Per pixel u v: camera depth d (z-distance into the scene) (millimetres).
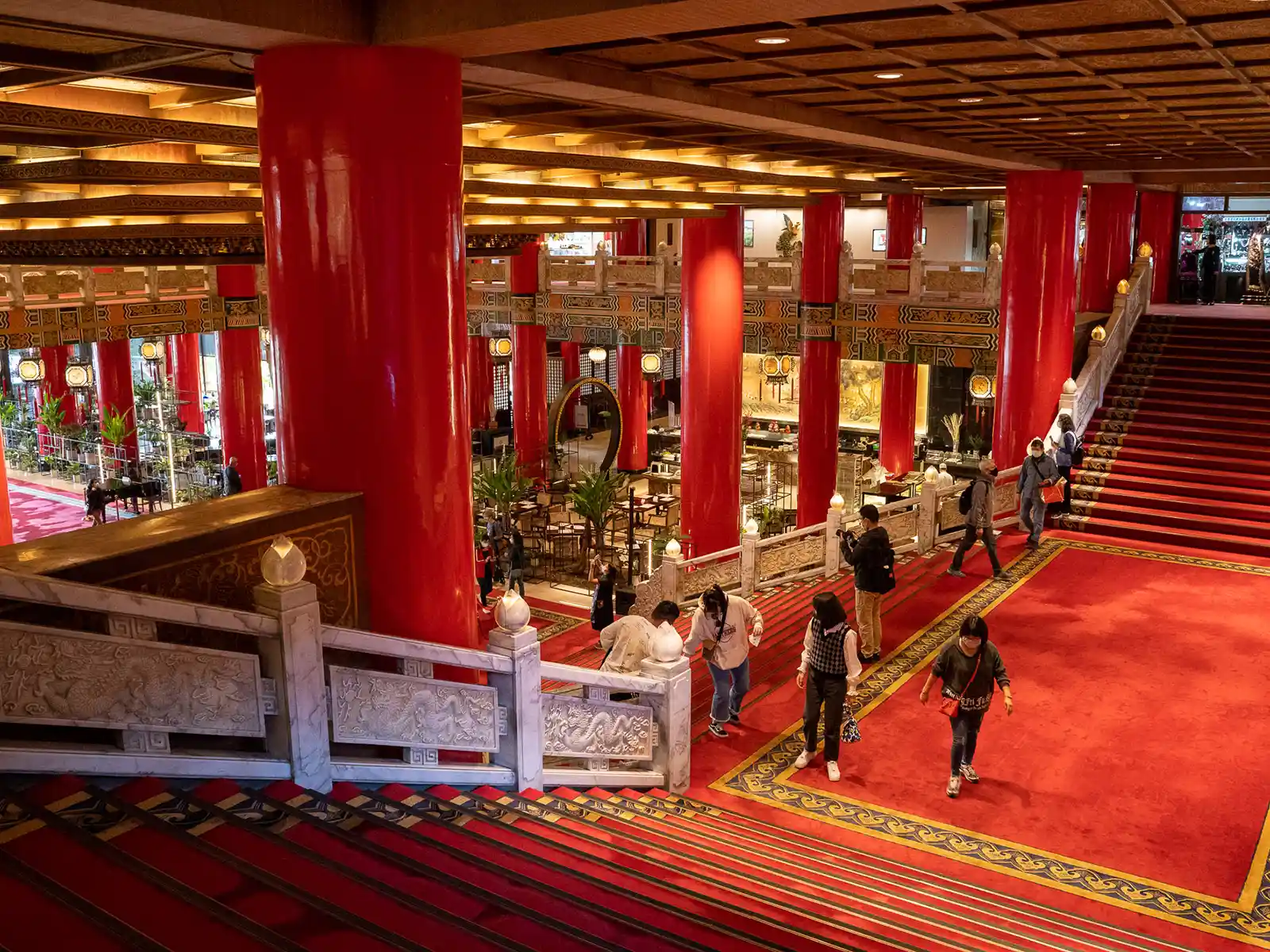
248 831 4699
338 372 6586
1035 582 13695
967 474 29531
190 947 3600
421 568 6891
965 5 6500
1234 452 16500
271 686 5465
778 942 4773
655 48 7742
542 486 27375
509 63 7539
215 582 5832
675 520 24266
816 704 9039
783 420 36344
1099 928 6633
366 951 3721
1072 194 17500
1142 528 15461
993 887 7230
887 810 8422
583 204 16953
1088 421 18234
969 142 14492
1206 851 7730
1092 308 24328
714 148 13781
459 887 4516
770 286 23078
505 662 6785
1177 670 10875
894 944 5355
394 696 6094
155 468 28250
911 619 12555
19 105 7297
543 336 28609
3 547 5391
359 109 6320
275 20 5781
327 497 6535
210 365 39469
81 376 25688
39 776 4762
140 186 11000
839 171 18672
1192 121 12141
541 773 7191
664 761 8625
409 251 6547
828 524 15438
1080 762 9086
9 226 13812
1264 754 9148
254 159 10547
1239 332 20109
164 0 5254
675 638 8617
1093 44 7750
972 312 20109
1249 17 6797
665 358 40500
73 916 3746
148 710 4930
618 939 4348
